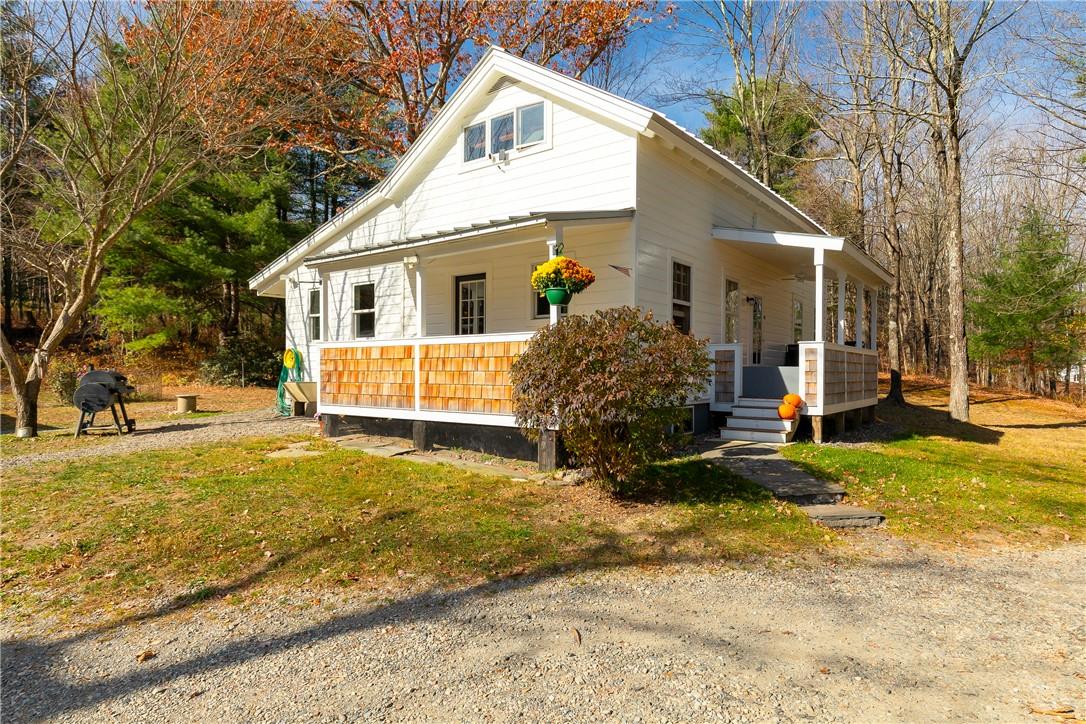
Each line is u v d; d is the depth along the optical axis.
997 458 9.73
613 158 9.88
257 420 13.38
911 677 3.09
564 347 6.05
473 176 11.91
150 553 4.98
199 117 13.11
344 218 14.12
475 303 12.23
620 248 9.70
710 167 11.40
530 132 11.05
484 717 2.73
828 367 10.30
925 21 13.70
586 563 4.77
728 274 12.91
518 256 11.41
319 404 10.90
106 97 12.87
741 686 2.98
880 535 5.76
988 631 3.67
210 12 13.02
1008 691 2.96
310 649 3.42
